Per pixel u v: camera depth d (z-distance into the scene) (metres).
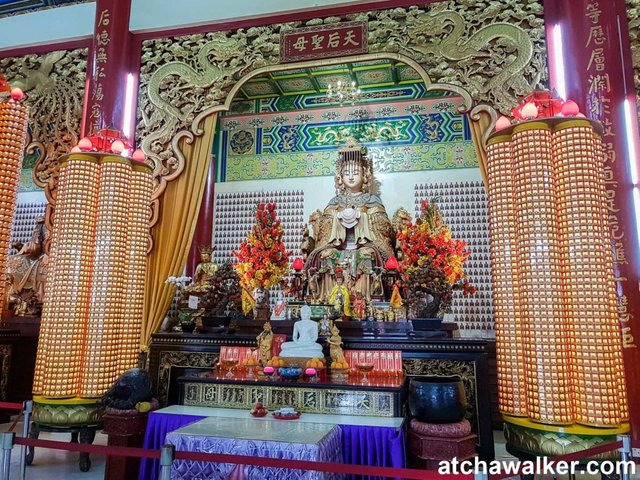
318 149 7.92
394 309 5.31
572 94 4.70
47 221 6.27
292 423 3.45
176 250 5.55
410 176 7.48
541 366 3.70
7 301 7.13
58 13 6.75
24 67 6.73
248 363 4.77
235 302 5.71
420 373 4.49
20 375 6.48
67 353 4.57
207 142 5.79
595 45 4.67
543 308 3.75
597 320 3.64
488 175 4.31
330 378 4.14
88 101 5.96
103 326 4.69
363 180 6.70
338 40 5.61
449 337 4.84
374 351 4.57
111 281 4.78
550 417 3.62
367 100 7.91
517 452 3.84
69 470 4.34
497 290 4.09
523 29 5.07
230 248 7.82
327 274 6.10
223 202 8.02
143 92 6.08
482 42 5.16
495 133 4.27
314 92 8.09
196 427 3.32
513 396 3.88
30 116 6.53
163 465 2.42
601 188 3.91
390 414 3.67
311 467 2.38
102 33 6.12
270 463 2.40
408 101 7.76
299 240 7.64
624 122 4.52
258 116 8.25
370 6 5.62
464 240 7.09
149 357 5.18
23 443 2.69
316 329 4.66
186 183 5.72
